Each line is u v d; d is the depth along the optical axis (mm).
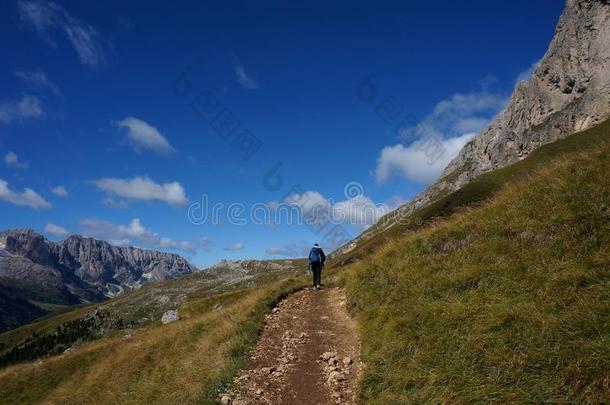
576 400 6668
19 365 40531
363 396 9648
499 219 13812
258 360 13422
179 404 12211
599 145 13875
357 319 14984
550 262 10328
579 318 7883
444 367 8758
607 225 10367
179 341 24875
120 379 24750
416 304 11977
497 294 10141
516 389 7277
